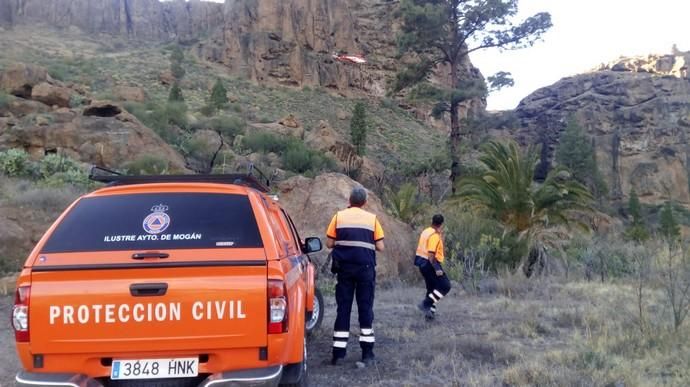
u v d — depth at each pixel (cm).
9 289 1118
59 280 415
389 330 864
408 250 1565
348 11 10581
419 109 9181
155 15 11356
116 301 413
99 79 7081
